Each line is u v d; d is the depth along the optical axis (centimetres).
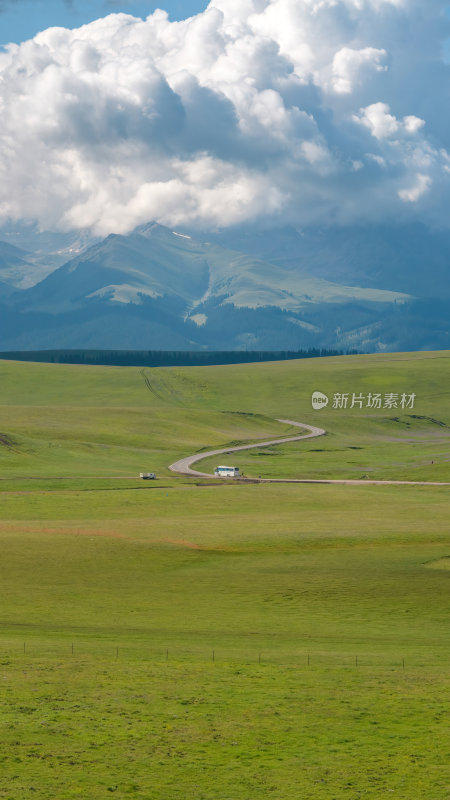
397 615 10494
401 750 5578
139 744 5588
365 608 10894
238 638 9006
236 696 6619
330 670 7431
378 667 7581
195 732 5834
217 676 7169
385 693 6744
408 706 6431
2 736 5622
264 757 5438
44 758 5297
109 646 8294
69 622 9819
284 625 9862
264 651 8262
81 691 6625
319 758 5441
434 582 12506
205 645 8538
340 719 6131
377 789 4991
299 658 7925
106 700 6431
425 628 9750
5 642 8344
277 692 6731
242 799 4812
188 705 6375
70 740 5606
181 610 10700
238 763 5328
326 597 11538
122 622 9888
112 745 5553
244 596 11625
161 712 6209
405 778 5147
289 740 5731
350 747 5622
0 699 6347
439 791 4969
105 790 4872
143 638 8862
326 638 9100
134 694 6594
